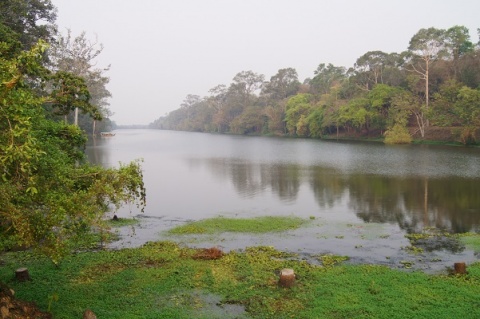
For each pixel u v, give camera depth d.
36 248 7.72
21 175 7.30
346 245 15.31
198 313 9.41
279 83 118.81
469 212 20.56
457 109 54.16
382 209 21.61
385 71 78.88
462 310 9.26
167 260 12.99
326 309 9.45
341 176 33.28
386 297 10.01
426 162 40.19
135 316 9.11
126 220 19.41
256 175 35.34
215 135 126.12
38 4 27.75
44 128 10.91
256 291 10.55
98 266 12.41
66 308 9.43
